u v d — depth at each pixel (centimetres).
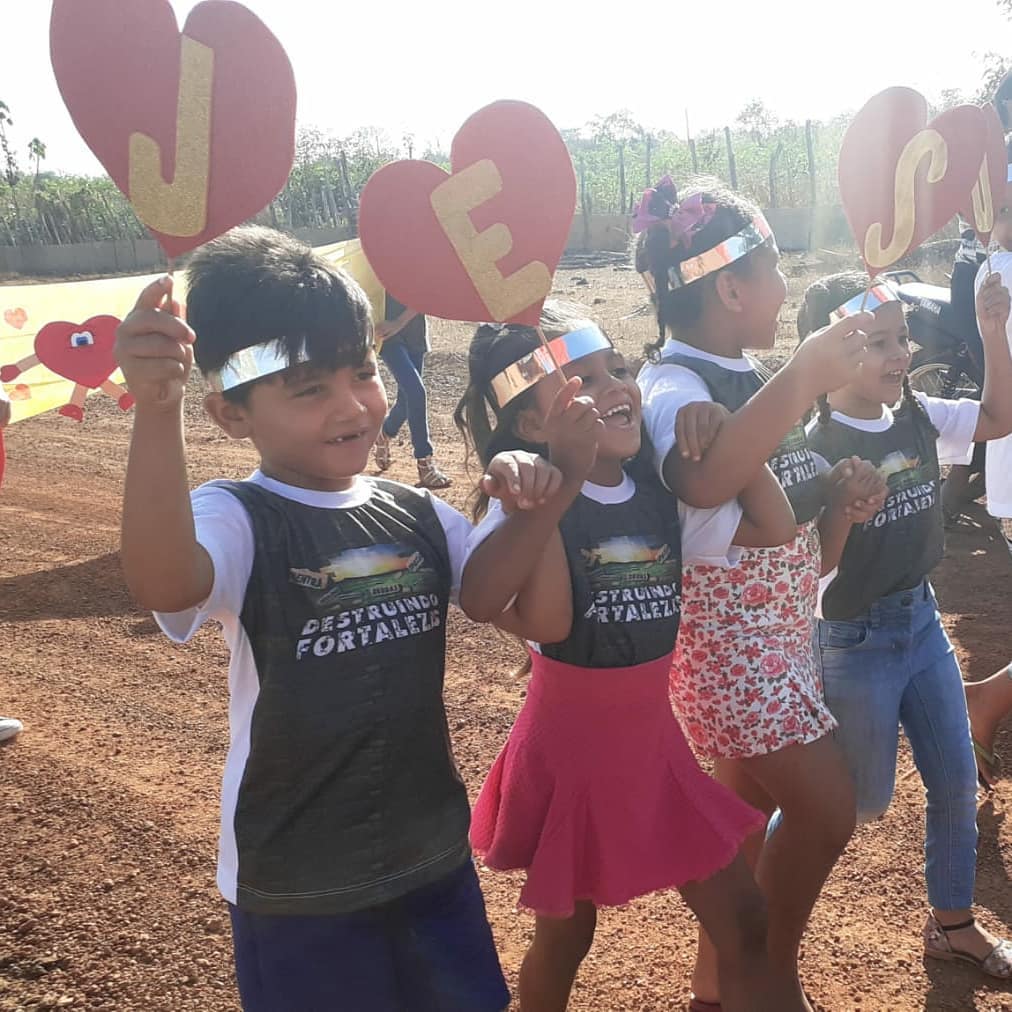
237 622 175
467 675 454
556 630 201
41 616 549
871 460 265
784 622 234
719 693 231
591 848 210
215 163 151
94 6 145
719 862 208
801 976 271
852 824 225
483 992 187
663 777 213
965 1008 259
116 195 3447
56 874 322
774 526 221
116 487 820
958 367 700
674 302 242
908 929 288
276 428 176
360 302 178
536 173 177
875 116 217
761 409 200
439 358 1198
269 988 176
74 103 147
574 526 208
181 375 145
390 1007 177
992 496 402
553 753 211
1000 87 623
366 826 177
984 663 444
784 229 2220
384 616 180
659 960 280
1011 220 408
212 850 332
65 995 271
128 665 484
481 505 224
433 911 187
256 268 174
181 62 148
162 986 274
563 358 207
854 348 197
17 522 728
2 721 414
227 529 171
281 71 152
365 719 176
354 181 3147
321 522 180
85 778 379
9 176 4503
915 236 225
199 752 398
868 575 260
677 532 221
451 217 178
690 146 2633
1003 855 318
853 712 259
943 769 264
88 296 667
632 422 211
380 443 805
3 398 352
